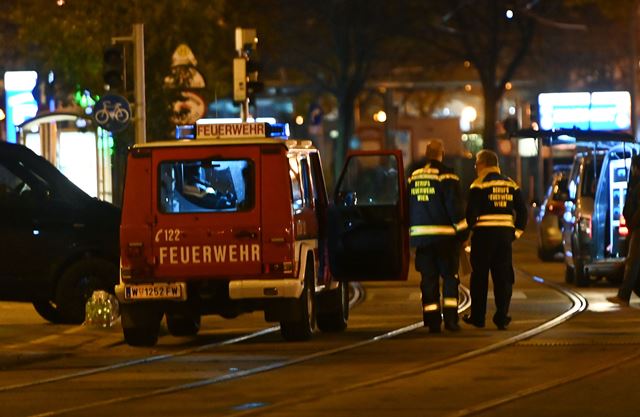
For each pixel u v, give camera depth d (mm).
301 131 179375
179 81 68750
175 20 79125
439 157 43219
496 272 43406
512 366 34812
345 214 44219
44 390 32812
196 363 37375
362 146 170000
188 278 40531
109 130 56531
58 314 49094
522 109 122062
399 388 31484
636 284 49125
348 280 44406
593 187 62375
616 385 31266
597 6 137250
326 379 33312
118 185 71875
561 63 148000
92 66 76375
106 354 40281
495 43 133375
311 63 146250
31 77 84125
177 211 40625
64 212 47656
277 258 40250
